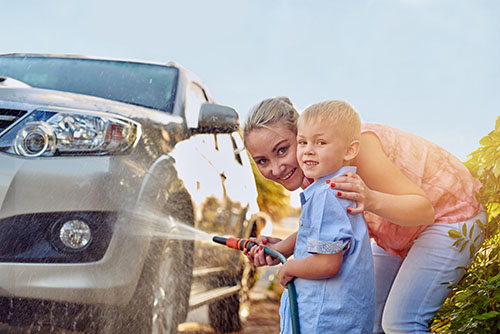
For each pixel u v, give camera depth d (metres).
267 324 5.00
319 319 2.14
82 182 2.94
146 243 3.08
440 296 2.54
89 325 2.96
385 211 2.27
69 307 2.94
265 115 2.41
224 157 4.39
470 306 2.51
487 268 2.61
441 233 2.52
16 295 2.83
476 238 2.55
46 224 2.90
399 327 2.56
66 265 2.87
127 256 2.99
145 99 3.87
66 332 3.04
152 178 3.16
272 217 9.65
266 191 9.52
